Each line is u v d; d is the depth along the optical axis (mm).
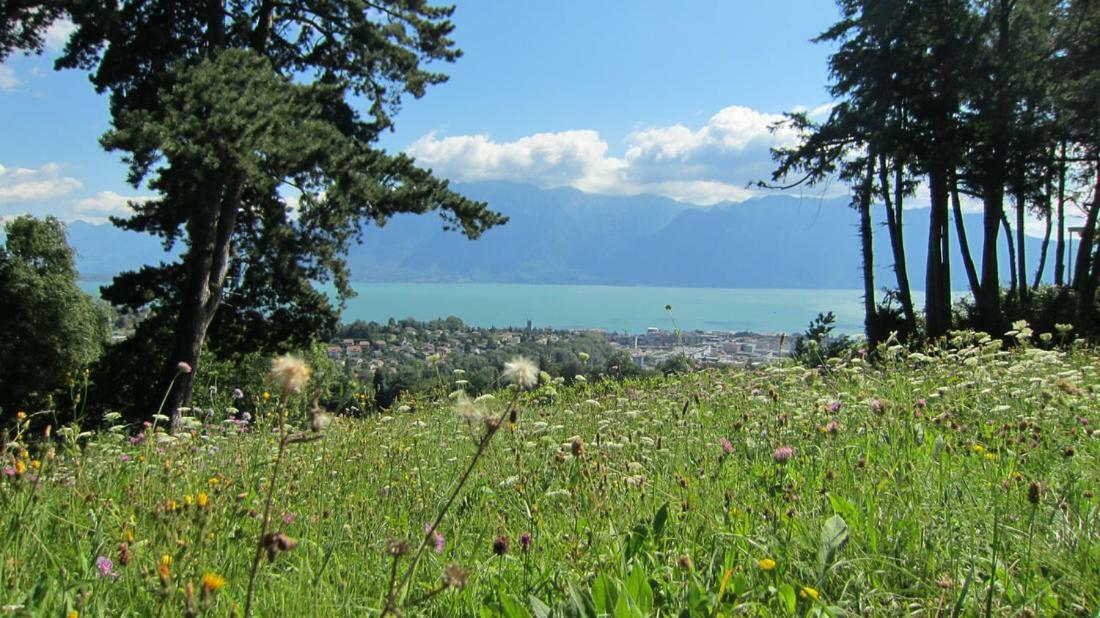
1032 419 4797
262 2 17953
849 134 21984
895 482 3311
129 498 3312
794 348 12742
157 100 14633
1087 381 6637
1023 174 20984
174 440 4727
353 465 4742
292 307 19766
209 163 12766
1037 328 18781
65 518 3020
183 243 19922
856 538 2816
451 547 2939
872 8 21172
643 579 2277
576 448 3354
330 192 15773
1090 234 22891
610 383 10844
